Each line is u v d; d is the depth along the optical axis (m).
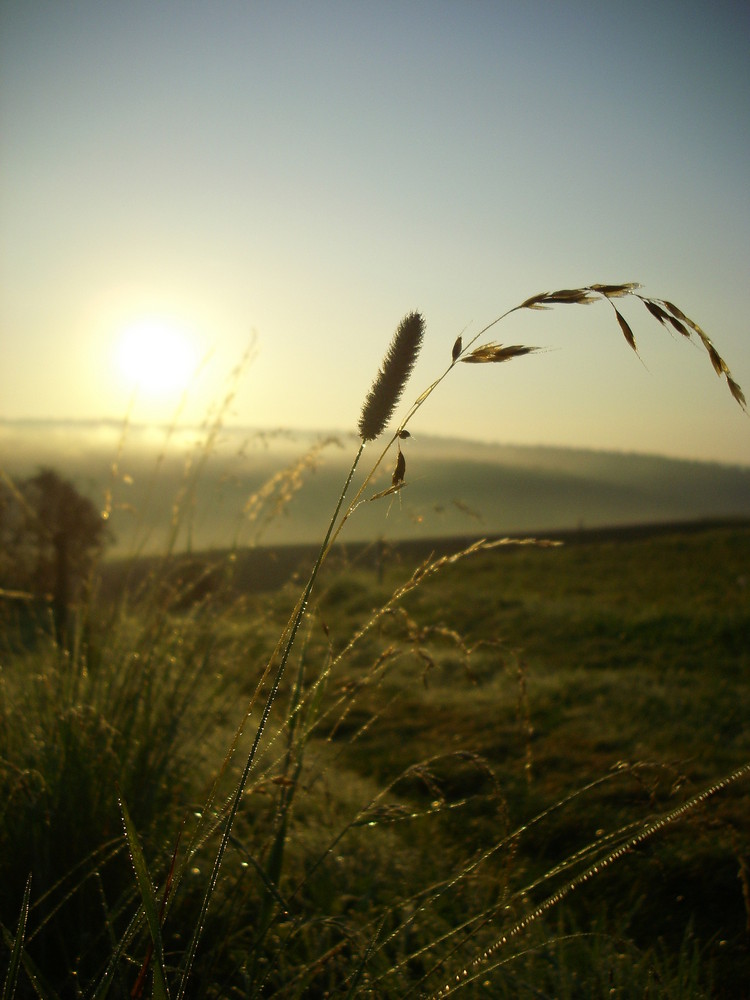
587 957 2.48
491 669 7.96
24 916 1.38
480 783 4.69
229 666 3.64
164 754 2.97
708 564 19.28
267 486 3.49
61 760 2.64
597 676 7.84
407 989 2.13
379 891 3.02
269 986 2.25
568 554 21.86
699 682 7.87
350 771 4.86
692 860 3.44
